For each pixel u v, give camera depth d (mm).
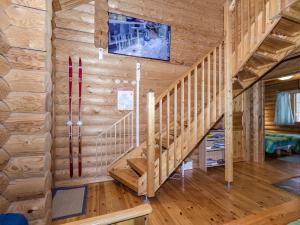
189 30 4219
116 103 3578
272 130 7453
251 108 4918
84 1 3268
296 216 2223
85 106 3393
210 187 3129
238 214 2271
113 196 2816
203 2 4371
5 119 1456
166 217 2213
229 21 3043
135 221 1066
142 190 2613
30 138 1546
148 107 2580
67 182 3254
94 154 3441
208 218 2188
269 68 3270
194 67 2928
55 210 2404
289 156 5461
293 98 6809
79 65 3314
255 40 2709
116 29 3543
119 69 3594
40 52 1558
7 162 1479
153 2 3861
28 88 1533
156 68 3896
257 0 2686
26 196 1553
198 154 4297
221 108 3193
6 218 1306
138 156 3572
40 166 1574
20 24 1501
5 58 1413
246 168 4207
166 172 2773
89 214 2318
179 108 4047
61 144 3232
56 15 3191
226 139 3104
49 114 1784
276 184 3236
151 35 3834
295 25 2615
